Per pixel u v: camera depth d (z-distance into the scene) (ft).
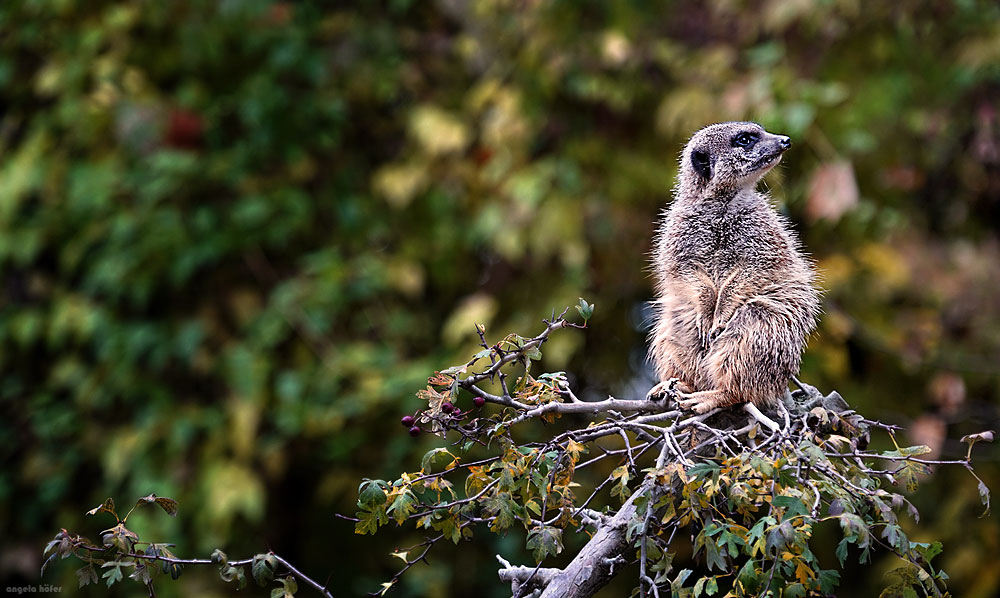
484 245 37.50
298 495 39.04
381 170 38.24
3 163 39.40
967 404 37.19
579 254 34.94
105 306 37.70
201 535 34.86
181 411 36.45
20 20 39.17
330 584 38.24
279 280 37.86
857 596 37.09
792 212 35.88
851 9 34.96
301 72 38.04
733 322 20.12
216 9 38.55
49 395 38.45
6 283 39.11
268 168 38.19
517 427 32.71
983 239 39.24
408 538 37.60
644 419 16.89
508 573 17.10
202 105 38.29
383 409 35.12
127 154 37.91
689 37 37.40
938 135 37.37
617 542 16.37
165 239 36.70
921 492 36.68
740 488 13.88
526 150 36.32
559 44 36.27
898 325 35.70
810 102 34.06
